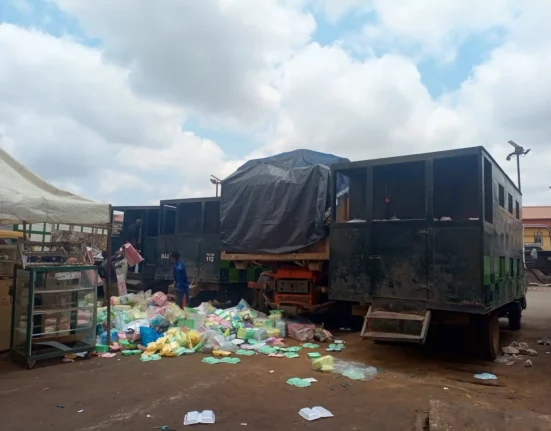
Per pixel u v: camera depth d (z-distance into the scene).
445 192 7.57
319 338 8.66
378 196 8.13
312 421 4.45
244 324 8.96
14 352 6.69
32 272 6.43
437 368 6.79
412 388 5.66
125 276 13.59
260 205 10.00
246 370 6.34
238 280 12.15
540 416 4.34
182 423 4.34
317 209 9.16
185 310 8.95
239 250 10.27
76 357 6.92
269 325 8.90
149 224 14.69
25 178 7.11
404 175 7.99
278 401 5.04
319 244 9.27
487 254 6.69
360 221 7.62
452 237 6.68
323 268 9.60
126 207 15.16
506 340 9.48
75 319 7.17
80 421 4.36
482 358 7.40
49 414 4.55
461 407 4.58
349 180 8.55
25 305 6.64
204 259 12.30
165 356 7.13
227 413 4.63
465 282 6.52
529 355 7.82
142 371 6.23
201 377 5.94
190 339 7.62
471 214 7.35
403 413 4.72
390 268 7.19
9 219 6.21
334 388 5.59
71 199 7.16
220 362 6.78
